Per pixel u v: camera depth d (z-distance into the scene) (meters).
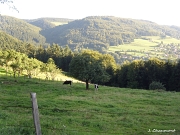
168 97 41.12
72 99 33.19
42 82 55.59
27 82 51.72
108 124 20.02
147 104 33.25
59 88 46.31
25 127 14.96
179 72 80.19
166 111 27.80
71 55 130.88
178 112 27.42
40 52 151.00
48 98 33.09
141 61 92.88
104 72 53.00
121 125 20.25
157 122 21.97
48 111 23.55
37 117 10.35
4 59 71.00
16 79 55.44
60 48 157.38
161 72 86.12
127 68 96.38
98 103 31.11
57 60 136.88
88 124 19.28
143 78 89.81
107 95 40.72
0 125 15.05
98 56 115.00
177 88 80.94
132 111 26.78
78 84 60.56
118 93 44.69
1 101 27.05
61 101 30.39
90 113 24.31
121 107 29.48
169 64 86.19
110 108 28.31
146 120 22.59
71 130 16.39
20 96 33.00
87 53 117.00
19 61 64.06
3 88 40.34
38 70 77.00
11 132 13.64
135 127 19.86
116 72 103.38
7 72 74.81
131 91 49.16
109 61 112.06
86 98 35.62
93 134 16.08
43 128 15.53
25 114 20.62
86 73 49.25
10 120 17.00
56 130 15.59
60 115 22.44
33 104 10.29
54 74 75.06
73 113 23.56
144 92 47.84
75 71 50.91
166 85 86.12
